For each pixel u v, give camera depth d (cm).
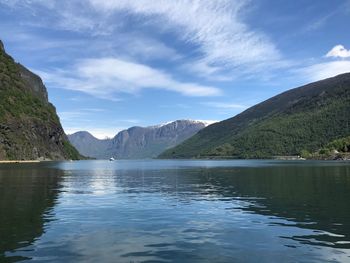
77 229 2436
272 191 4747
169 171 11281
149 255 1850
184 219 2806
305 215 2930
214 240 2145
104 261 1752
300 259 1777
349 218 2780
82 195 4419
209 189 5150
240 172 9906
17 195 4356
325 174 8169
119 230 2411
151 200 3941
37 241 2114
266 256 1828
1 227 2488
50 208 3344
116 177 8200
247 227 2497
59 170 11338
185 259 1788
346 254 1852
